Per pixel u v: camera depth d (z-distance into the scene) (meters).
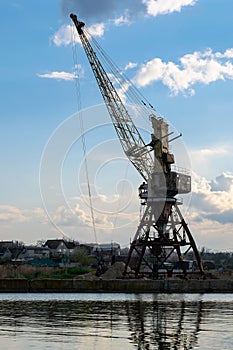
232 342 30.86
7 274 122.62
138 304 63.47
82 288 96.44
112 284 97.62
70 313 49.59
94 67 106.56
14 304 62.44
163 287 98.19
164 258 111.00
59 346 29.27
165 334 34.38
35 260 162.38
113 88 107.12
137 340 31.69
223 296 85.00
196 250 112.00
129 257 112.38
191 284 97.75
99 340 31.56
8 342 30.55
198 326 39.06
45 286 96.50
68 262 157.00
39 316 46.25
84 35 106.19
